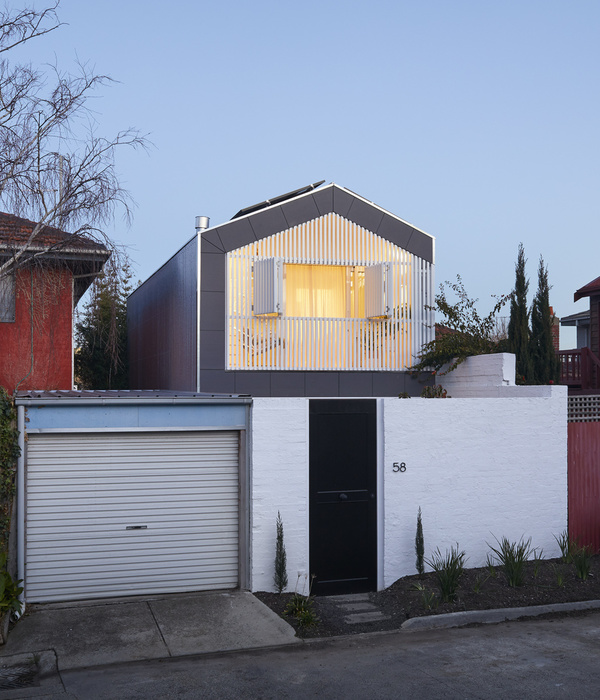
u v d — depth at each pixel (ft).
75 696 22.22
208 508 33.47
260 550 33.40
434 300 55.06
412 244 54.85
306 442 34.19
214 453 33.65
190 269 53.01
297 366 51.83
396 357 53.93
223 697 22.18
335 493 34.81
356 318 53.26
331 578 34.58
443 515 36.42
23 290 45.24
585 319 90.53
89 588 31.81
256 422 33.55
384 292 52.34
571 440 39.75
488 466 37.29
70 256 42.34
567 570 36.01
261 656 26.32
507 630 29.37
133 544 32.45
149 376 71.31
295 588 33.73
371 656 26.25
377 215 54.24
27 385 47.80
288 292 52.49
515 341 55.52
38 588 31.17
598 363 63.05
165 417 32.83
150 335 71.05
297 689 22.89
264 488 33.55
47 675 24.14
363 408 35.47
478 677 23.82
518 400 37.99
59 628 28.25
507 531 37.52
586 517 39.88
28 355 47.91
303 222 52.60
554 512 38.52
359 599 33.78
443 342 51.57
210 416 33.42
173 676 24.08
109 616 29.71
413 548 35.81
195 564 33.22
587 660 25.43
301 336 52.06
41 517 31.32
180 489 33.14
